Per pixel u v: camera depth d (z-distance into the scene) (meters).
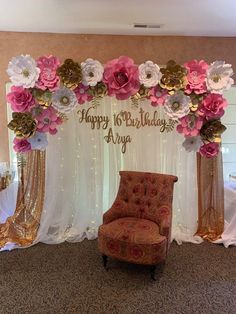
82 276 2.57
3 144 3.56
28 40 3.44
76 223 3.50
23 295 2.29
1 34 3.40
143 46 3.58
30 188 3.27
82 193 3.48
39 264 2.78
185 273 2.61
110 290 2.35
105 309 2.11
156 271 2.64
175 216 3.52
